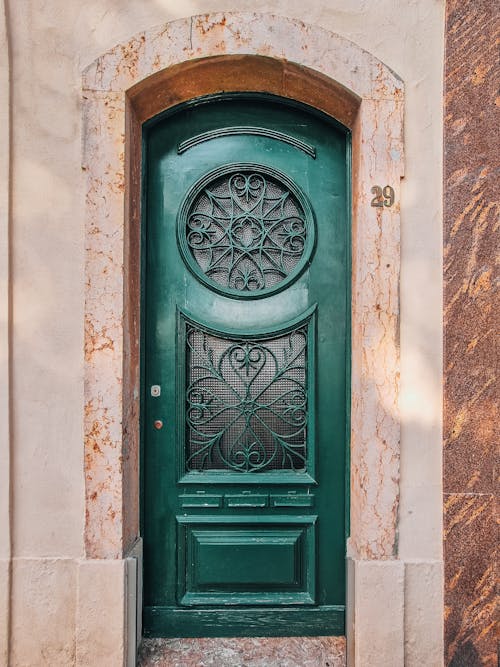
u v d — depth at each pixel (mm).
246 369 2766
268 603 2742
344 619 2738
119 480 2457
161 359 2762
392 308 2523
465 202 2533
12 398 2484
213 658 2594
